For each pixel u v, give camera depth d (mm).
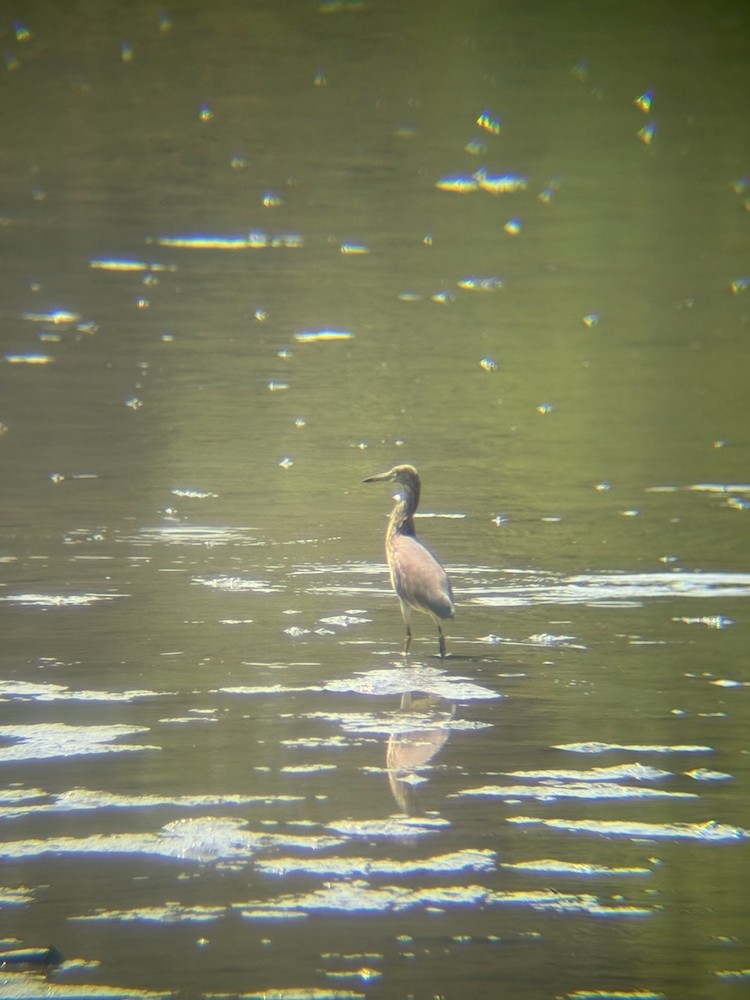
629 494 16219
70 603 12352
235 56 45188
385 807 8477
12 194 32031
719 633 11914
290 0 51375
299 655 11219
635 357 22578
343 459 17406
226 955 6906
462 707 10156
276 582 13125
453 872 7707
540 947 7016
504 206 32656
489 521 15180
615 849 8008
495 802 8570
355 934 7098
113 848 7918
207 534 14523
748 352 22953
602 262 28516
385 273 27344
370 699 10289
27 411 18797
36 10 48969
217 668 10875
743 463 17531
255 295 25531
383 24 49219
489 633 11867
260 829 8156
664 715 10062
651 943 7066
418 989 6641
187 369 21109
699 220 31781
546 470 17156
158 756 9188
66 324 23250
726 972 6832
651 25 50406
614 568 13672
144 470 16641
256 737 9531
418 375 21375
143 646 11336
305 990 6617
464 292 26266
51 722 9734
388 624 12070
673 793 8742
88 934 7074
